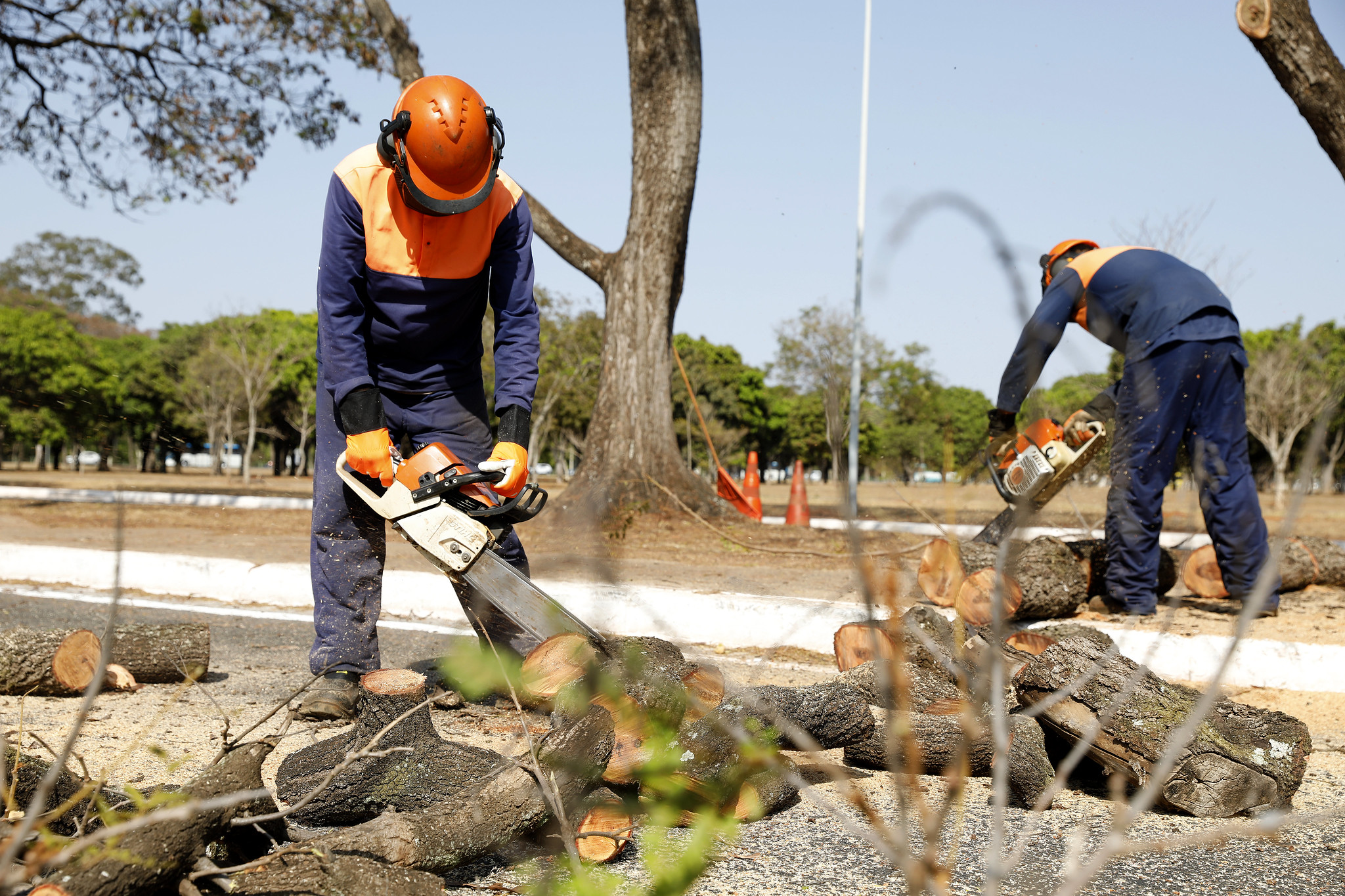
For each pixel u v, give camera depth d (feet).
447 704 10.59
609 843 6.71
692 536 28.94
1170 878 6.91
